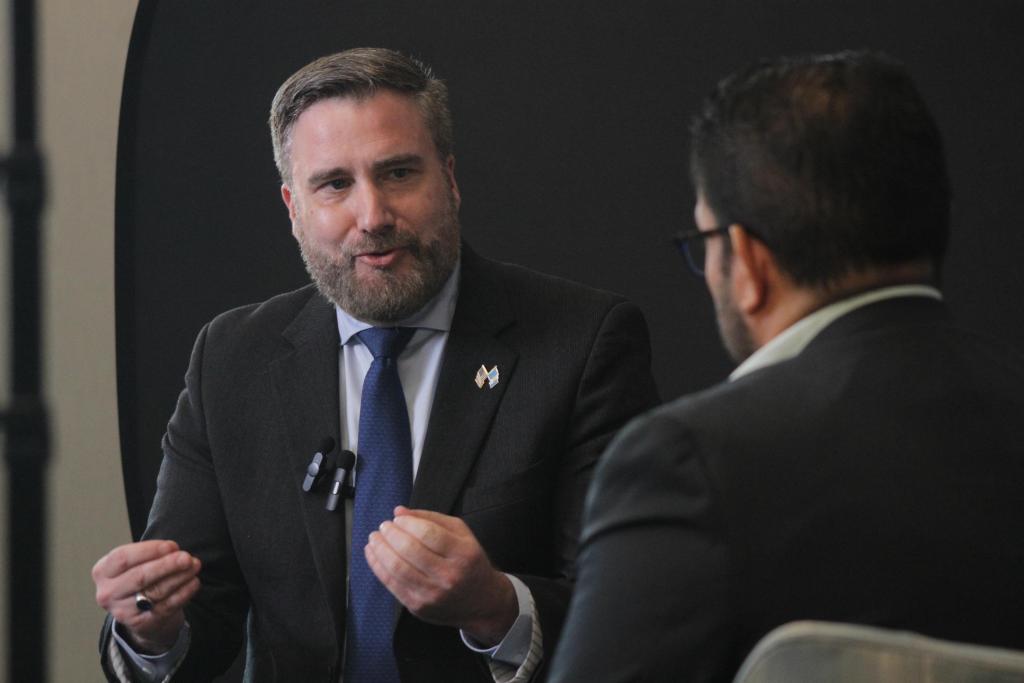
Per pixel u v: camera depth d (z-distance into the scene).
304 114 7.30
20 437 9.38
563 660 4.13
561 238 9.96
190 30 9.82
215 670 7.54
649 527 4.04
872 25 9.69
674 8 9.81
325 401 7.48
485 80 9.93
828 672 3.61
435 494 7.16
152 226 9.88
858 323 4.25
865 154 4.21
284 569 7.32
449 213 7.38
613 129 9.91
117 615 6.92
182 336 9.90
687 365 9.91
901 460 3.98
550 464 7.32
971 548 3.89
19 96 8.96
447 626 7.04
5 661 9.59
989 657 3.58
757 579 3.88
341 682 7.13
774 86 4.35
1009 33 9.55
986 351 4.36
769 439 4.02
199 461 7.72
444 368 7.42
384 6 9.88
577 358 7.46
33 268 9.24
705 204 4.51
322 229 7.21
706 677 3.93
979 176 9.65
